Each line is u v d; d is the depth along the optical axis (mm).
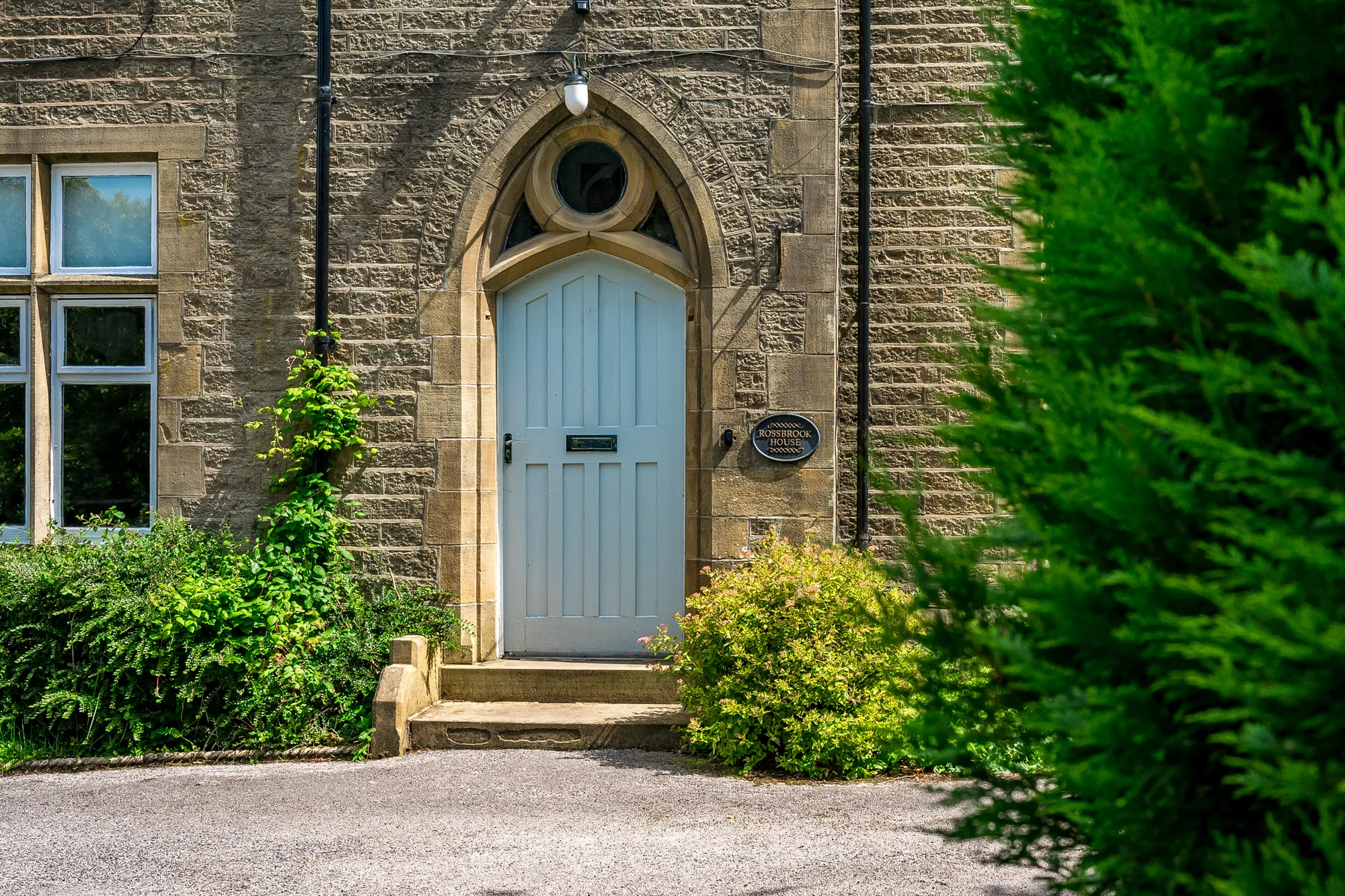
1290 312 1977
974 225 7473
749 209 7293
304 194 7500
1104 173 2168
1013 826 2691
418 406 7402
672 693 7156
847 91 7566
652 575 7562
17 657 6801
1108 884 2508
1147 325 2168
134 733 6633
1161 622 2020
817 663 6133
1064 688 2279
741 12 7312
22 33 7617
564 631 7598
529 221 7621
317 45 7469
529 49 7395
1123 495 2068
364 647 6961
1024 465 2434
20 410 7758
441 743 6742
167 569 6922
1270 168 2082
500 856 4867
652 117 7324
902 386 7469
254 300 7508
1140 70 2203
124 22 7574
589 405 7609
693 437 7406
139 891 4539
